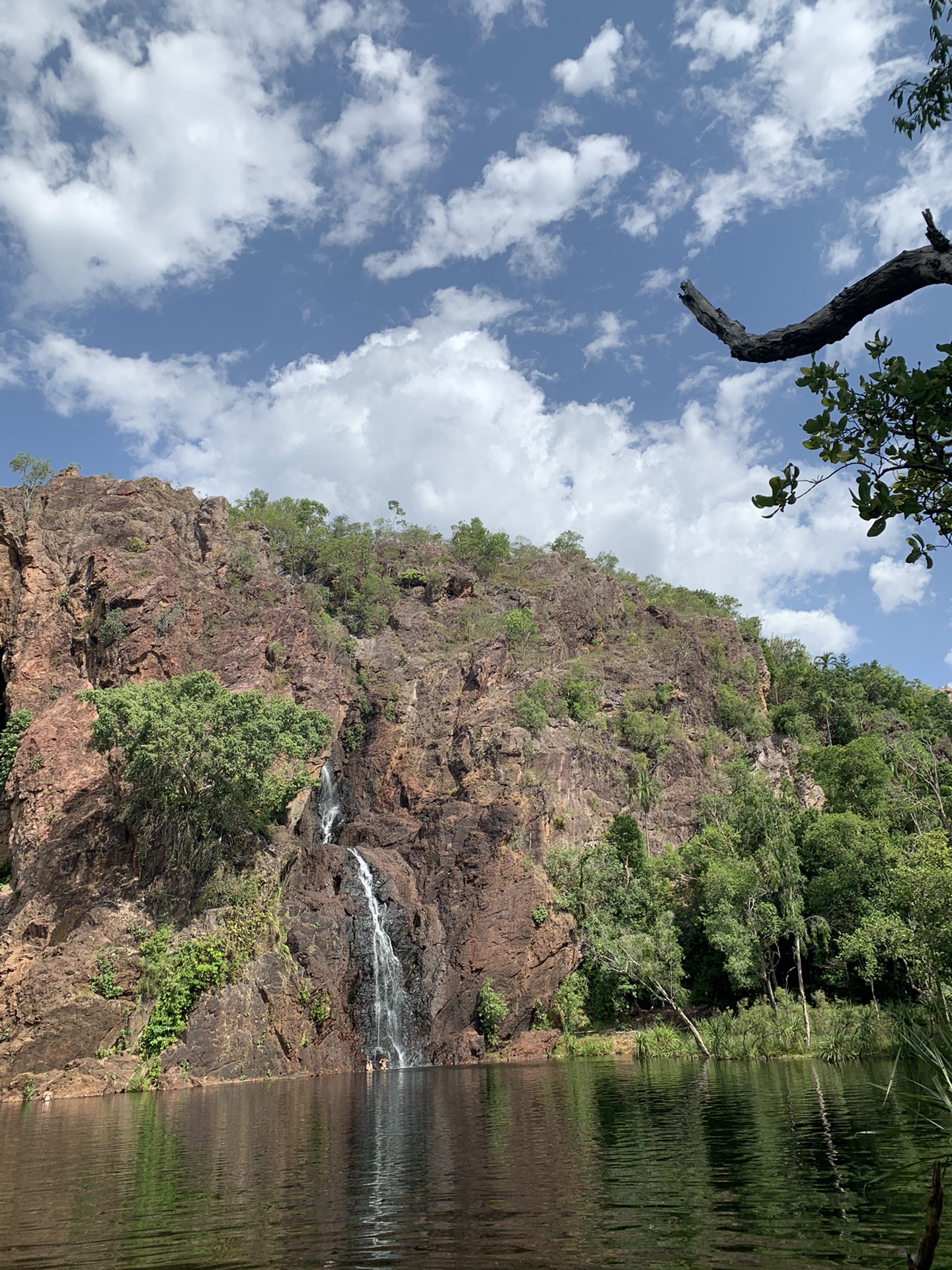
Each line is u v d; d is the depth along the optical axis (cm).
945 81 696
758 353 614
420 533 9931
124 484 6359
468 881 5459
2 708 5556
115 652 5238
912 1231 1062
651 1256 1010
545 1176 1505
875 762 6084
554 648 8144
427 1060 4838
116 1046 3872
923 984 3238
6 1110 3244
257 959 4250
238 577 6200
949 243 529
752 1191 1311
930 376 576
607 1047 4725
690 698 8331
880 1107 2061
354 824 5944
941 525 651
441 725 6725
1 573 5662
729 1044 3916
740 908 4909
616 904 5578
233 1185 1552
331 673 6206
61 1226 1298
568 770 6525
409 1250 1077
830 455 641
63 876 4381
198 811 4469
